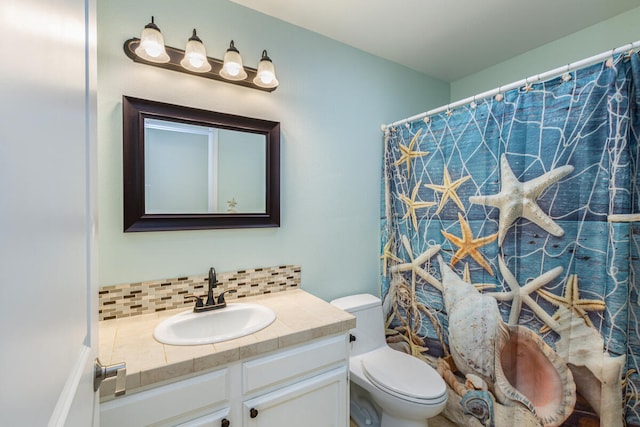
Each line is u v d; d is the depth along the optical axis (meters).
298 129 1.77
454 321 1.74
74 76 0.49
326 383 1.27
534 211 1.41
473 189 1.65
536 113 1.40
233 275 1.57
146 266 1.35
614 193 1.17
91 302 0.61
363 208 2.07
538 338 1.40
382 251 2.14
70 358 0.46
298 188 1.78
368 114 2.07
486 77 2.30
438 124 1.83
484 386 1.59
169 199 1.40
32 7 0.33
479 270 1.62
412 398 1.38
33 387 0.33
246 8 1.58
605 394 1.19
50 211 0.38
